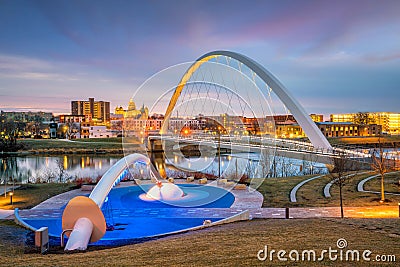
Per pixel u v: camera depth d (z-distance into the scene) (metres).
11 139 84.19
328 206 20.55
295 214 18.84
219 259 8.41
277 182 29.56
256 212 19.58
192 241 11.22
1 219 18.44
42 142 92.38
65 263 8.63
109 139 103.12
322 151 38.22
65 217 12.31
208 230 14.56
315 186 26.95
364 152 40.62
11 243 12.30
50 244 12.80
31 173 48.12
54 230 16.12
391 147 61.47
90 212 12.27
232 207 20.95
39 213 19.78
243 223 16.22
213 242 10.69
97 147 85.38
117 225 16.84
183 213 19.28
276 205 21.42
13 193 25.83
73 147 85.00
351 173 30.70
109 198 23.23
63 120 141.50
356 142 78.62
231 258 8.47
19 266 8.37
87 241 11.58
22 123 128.38
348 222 13.42
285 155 39.12
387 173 30.16
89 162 63.53
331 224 13.03
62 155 76.06
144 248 10.58
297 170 43.84
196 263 8.11
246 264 7.90
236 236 11.50
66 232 12.26
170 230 16.00
